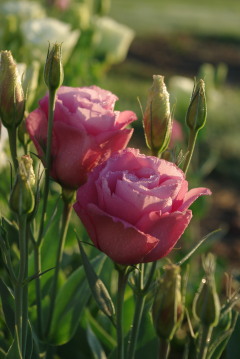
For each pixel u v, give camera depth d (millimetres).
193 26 6027
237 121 3080
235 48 5258
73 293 833
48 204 910
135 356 826
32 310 850
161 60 4633
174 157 729
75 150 704
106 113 708
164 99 705
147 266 803
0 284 742
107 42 1573
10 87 704
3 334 866
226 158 2643
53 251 882
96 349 843
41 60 1139
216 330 733
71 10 1412
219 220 2168
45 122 715
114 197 652
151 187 662
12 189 660
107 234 658
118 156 670
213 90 1404
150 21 6125
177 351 1067
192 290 1027
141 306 718
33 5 1376
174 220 659
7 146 944
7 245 704
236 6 8016
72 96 718
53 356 850
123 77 3904
